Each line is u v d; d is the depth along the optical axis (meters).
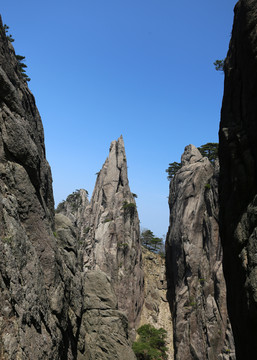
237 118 25.30
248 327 20.84
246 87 23.98
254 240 20.06
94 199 140.00
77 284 42.88
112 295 60.75
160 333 108.19
